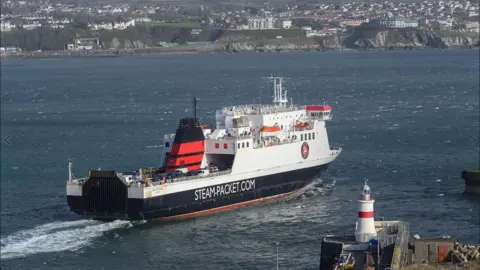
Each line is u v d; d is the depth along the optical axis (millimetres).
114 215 145750
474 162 196625
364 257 96125
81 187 146625
